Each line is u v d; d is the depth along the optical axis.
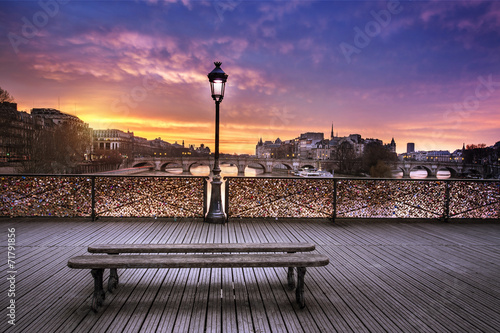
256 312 3.21
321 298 3.55
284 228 6.79
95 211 7.31
